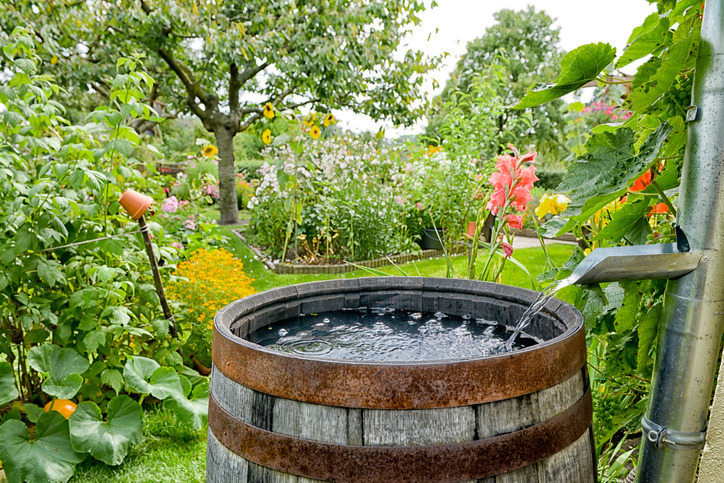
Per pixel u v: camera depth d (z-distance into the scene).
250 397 0.99
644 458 0.97
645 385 1.60
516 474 0.92
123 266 2.52
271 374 0.95
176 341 2.49
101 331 2.18
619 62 1.08
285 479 0.94
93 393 2.32
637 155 0.93
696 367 0.89
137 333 2.22
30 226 2.06
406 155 6.96
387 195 6.02
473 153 6.46
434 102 8.75
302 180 5.38
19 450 1.89
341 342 1.42
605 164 0.97
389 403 0.88
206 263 2.93
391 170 6.32
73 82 7.51
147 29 7.25
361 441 0.89
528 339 1.42
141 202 2.23
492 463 0.90
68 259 2.32
